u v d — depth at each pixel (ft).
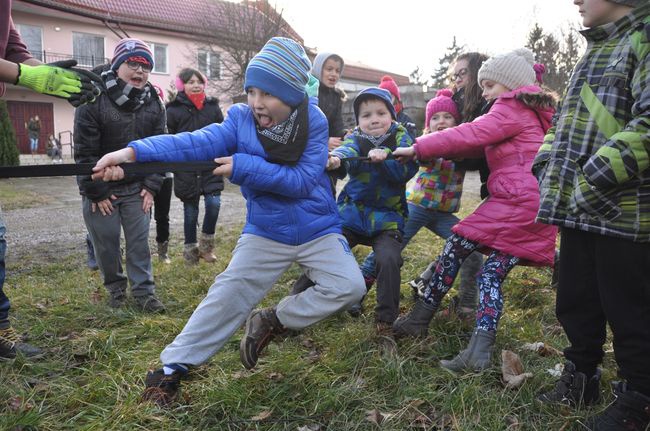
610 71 6.61
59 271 16.56
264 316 8.13
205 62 88.38
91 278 15.05
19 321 11.05
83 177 11.00
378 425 6.95
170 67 90.53
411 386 7.82
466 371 8.33
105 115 11.22
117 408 7.22
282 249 7.95
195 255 16.30
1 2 8.43
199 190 15.17
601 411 7.02
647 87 6.04
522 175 8.79
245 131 7.69
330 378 8.16
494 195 9.07
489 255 9.22
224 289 7.65
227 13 72.74
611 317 6.66
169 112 16.51
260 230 7.93
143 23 86.12
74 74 7.68
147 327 10.42
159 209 16.72
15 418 6.92
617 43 6.64
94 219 11.44
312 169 7.78
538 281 13.35
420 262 15.20
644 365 6.43
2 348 8.89
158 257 17.74
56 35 81.87
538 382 8.01
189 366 7.58
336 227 8.32
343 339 9.45
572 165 6.86
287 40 7.70
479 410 7.17
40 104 87.04
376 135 9.98
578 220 6.72
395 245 9.62
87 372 8.57
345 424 6.98
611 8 6.65
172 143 7.16
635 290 6.48
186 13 91.66
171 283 14.17
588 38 6.97
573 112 7.00
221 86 78.69
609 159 6.09
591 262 7.11
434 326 10.06
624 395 6.54
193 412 7.34
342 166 9.11
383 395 7.68
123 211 11.76
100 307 11.66
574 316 7.41
